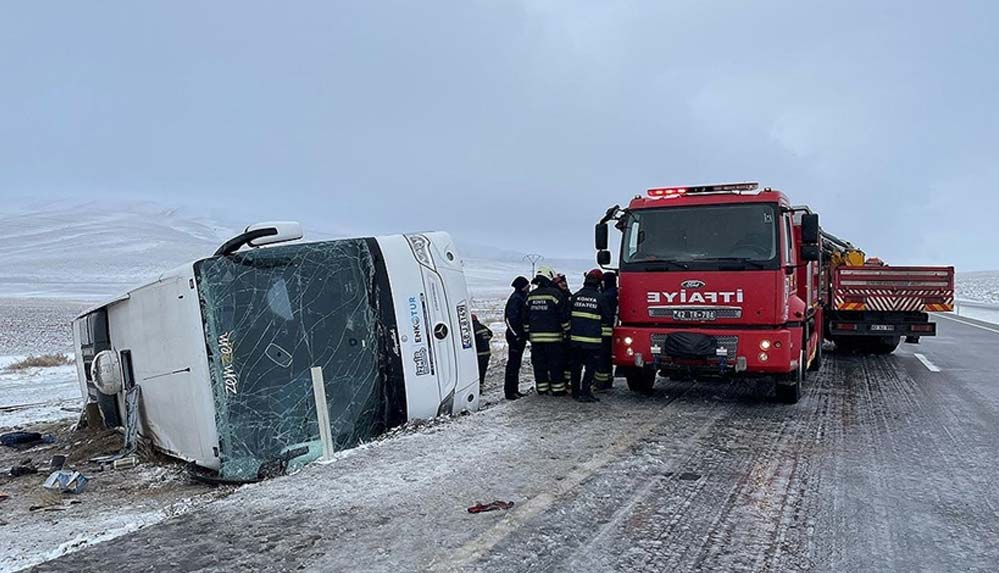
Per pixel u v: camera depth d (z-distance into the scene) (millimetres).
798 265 10219
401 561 4270
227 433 7648
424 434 7594
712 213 8984
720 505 5277
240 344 7934
